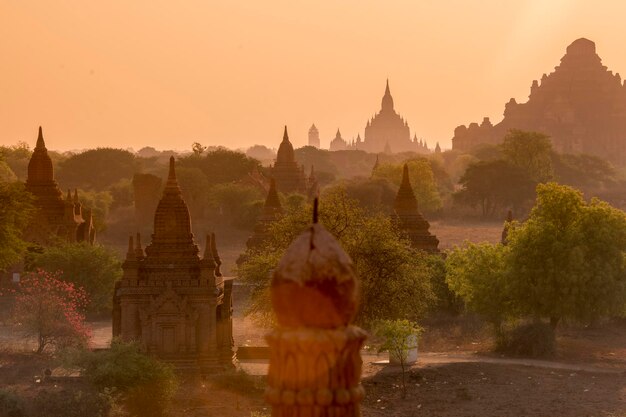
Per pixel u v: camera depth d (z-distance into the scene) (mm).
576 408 47844
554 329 65625
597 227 64188
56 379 48719
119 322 54844
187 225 54062
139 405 43938
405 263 55375
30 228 89812
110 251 82812
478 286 64562
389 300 54562
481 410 47781
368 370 56000
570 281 62375
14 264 85375
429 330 72250
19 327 65438
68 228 91875
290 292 5672
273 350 5781
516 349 62125
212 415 45312
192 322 52469
